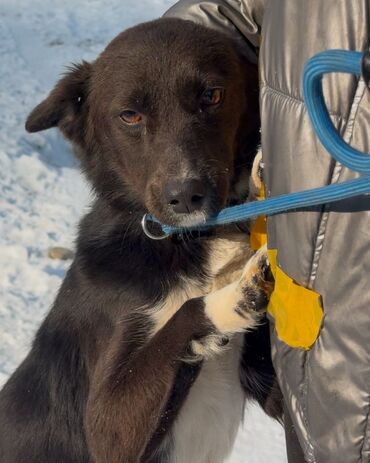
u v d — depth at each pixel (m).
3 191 1.65
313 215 0.69
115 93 0.95
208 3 0.97
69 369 1.01
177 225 0.90
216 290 0.95
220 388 0.99
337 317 0.69
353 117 0.67
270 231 0.75
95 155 1.00
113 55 0.96
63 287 1.02
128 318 0.95
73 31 2.41
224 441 1.02
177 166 0.90
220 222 0.87
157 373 0.91
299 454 0.82
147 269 0.95
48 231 1.55
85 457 1.01
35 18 2.49
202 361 0.94
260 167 0.85
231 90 0.94
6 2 2.61
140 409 0.92
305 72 0.65
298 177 0.70
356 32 0.67
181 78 0.92
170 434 0.99
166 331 0.91
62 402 1.02
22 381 1.05
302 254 0.71
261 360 0.98
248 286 0.85
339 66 0.64
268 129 0.73
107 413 0.93
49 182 1.70
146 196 0.92
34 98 2.01
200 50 0.93
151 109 0.93
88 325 0.98
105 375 0.94
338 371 0.70
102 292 0.97
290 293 0.72
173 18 0.97
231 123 0.95
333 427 0.71
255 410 1.23
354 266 0.68
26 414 1.04
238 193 0.97
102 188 0.99
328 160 0.69
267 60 0.73
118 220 0.97
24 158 1.75
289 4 0.71
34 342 1.06
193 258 0.95
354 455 0.70
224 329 0.88
